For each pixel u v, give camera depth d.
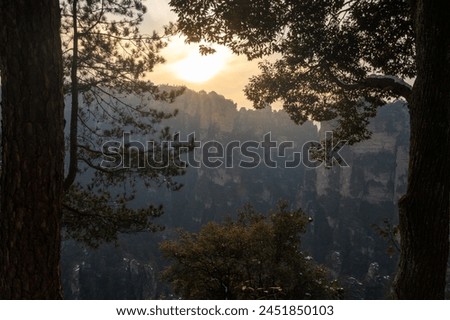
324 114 10.21
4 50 3.04
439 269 4.53
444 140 4.52
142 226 11.37
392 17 7.87
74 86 9.38
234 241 16.39
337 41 8.10
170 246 17.58
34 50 3.06
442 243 4.53
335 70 8.95
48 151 3.14
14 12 3.00
